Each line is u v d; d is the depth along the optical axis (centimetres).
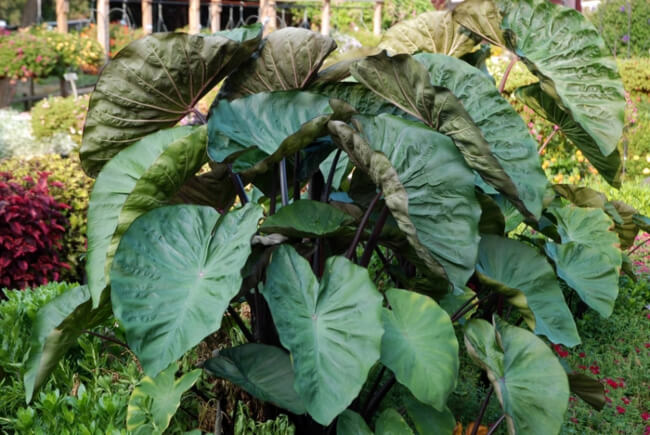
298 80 256
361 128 228
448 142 225
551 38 267
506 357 210
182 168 205
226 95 261
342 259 205
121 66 229
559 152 750
